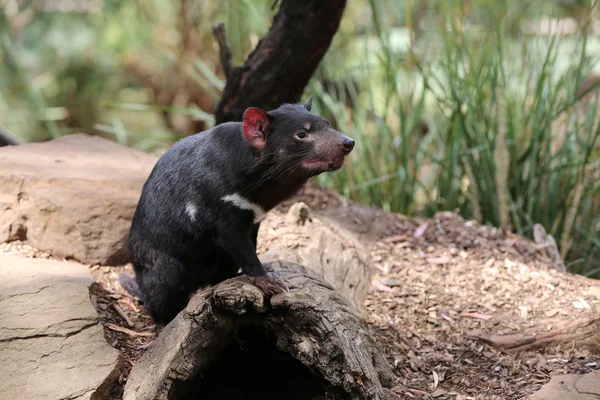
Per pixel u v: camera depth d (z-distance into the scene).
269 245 2.58
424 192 3.25
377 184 3.14
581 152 2.99
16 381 2.15
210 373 2.36
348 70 3.57
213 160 2.22
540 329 2.46
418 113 3.05
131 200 2.57
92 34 5.07
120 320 2.39
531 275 2.64
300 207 2.65
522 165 3.02
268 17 3.57
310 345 2.20
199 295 2.21
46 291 2.31
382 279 2.63
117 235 2.54
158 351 2.21
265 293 2.20
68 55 5.07
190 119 4.63
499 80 3.10
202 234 2.25
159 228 2.29
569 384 2.28
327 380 2.20
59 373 2.18
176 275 2.31
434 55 3.28
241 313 2.18
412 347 2.43
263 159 2.18
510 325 2.48
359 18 5.03
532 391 2.29
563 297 2.56
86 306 2.30
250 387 2.35
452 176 3.06
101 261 2.52
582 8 3.56
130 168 2.72
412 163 3.18
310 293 2.23
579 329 2.44
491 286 2.61
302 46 2.71
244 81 2.80
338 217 2.82
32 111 4.96
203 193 2.22
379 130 3.16
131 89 5.16
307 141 2.17
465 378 2.35
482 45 3.15
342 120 3.25
